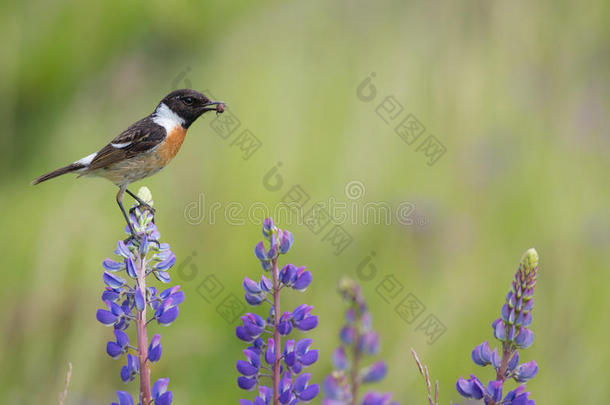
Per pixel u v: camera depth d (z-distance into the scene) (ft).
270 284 12.08
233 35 49.21
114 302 13.03
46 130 46.24
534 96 40.09
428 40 43.52
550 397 29.22
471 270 33.17
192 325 31.68
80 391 29.48
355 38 45.27
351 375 7.64
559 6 42.24
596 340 30.60
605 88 39.65
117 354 12.76
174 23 49.06
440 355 30.42
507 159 37.24
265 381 14.20
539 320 32.12
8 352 31.14
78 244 35.58
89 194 39.58
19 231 37.55
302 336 29.94
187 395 29.17
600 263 32.91
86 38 49.21
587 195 36.04
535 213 35.06
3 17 48.21
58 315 32.24
